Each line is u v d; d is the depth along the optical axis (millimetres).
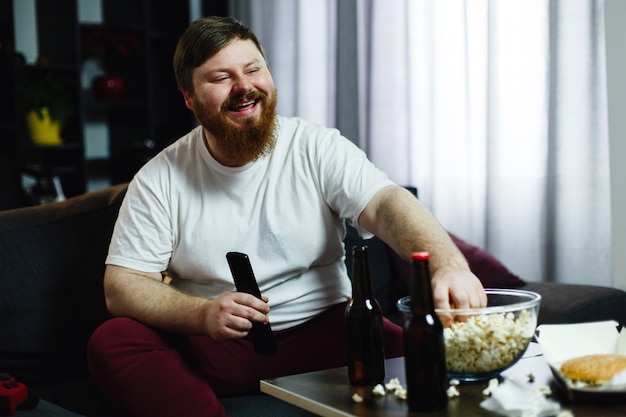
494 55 2871
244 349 1702
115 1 4547
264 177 1775
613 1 2523
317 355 1729
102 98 4395
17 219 1960
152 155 4344
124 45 4383
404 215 1533
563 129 2717
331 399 1167
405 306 1196
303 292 1757
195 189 1781
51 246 1935
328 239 1777
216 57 1686
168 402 1506
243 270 1452
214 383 1674
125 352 1548
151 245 1760
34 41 4316
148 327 1619
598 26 2623
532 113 2812
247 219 1758
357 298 1259
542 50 2775
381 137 3412
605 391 1044
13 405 1431
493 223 2924
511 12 2828
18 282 1871
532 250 2850
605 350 1201
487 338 1157
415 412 1078
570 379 1092
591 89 2652
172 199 1780
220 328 1461
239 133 1696
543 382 1182
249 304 1447
